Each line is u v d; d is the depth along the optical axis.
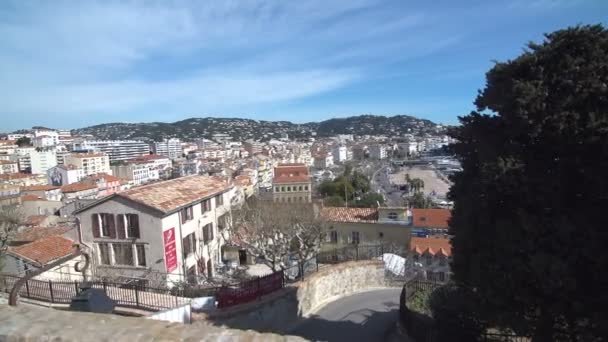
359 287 23.31
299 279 20.16
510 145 10.21
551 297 9.31
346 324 17.47
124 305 14.84
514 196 9.97
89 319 5.32
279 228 31.19
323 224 35.00
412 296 18.48
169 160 186.00
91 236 26.62
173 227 26.97
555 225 8.90
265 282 17.52
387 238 41.88
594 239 8.46
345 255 28.97
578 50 9.70
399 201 97.38
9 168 119.12
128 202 25.83
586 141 8.81
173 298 15.72
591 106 9.09
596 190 8.90
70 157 130.25
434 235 42.94
